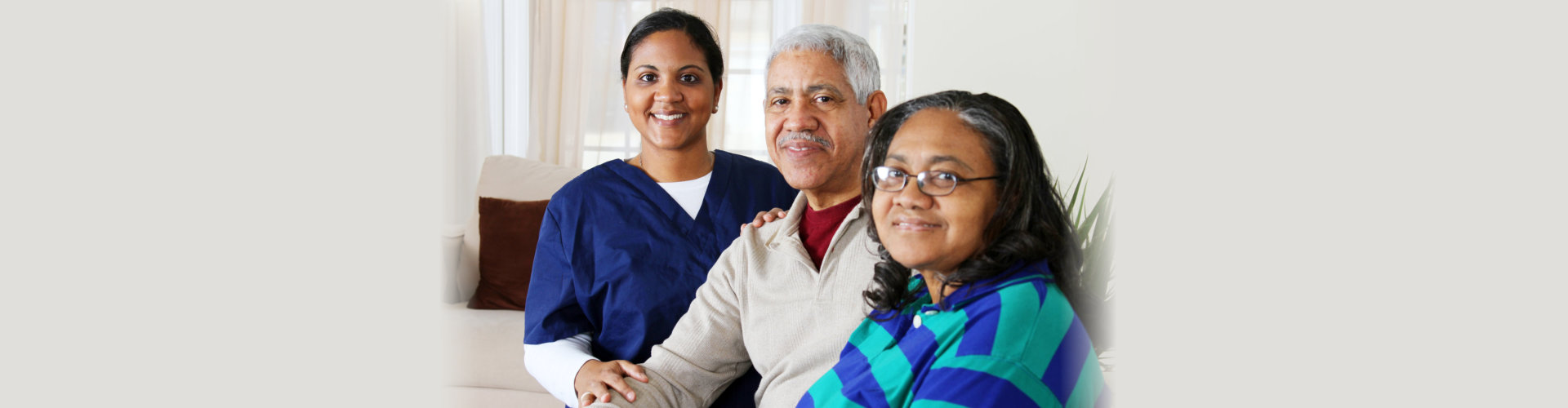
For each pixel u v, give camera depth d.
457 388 2.67
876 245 1.28
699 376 1.50
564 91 4.62
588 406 1.45
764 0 4.48
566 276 1.71
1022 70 2.11
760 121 4.53
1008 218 1.00
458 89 4.37
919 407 0.98
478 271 3.27
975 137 0.98
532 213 3.16
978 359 0.95
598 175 1.74
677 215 1.69
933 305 1.06
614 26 4.62
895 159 1.01
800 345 1.35
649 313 1.65
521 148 4.63
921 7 2.21
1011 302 0.97
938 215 0.99
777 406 1.35
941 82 2.20
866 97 1.42
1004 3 2.14
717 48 1.68
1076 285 1.08
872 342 1.14
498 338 2.75
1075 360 0.97
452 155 4.35
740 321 1.48
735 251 1.49
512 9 4.52
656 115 1.64
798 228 1.43
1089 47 1.92
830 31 1.40
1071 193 2.02
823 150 1.39
